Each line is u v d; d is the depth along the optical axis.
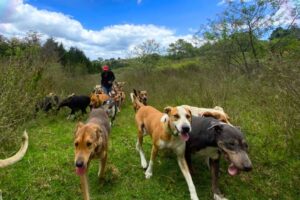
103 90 2.91
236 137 1.02
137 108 1.60
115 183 1.19
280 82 1.29
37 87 2.29
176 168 1.32
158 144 1.19
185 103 2.37
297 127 1.29
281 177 1.21
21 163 1.36
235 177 1.23
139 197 1.10
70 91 3.41
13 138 1.58
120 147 1.60
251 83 2.02
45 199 1.08
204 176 1.25
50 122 2.26
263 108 1.61
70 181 1.20
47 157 1.43
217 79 2.47
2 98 1.59
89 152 1.00
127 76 5.23
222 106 1.79
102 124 1.25
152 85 3.79
